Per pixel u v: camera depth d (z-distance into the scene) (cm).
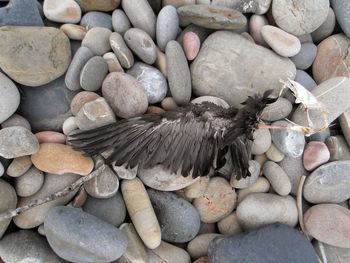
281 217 65
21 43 61
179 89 67
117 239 58
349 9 74
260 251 60
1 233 58
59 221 57
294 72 70
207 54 70
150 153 63
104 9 71
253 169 66
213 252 62
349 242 63
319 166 68
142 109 65
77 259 58
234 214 68
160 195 65
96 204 62
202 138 64
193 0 72
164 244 64
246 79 70
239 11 73
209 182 68
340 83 69
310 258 60
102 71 65
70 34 67
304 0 70
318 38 77
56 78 65
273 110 69
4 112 60
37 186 61
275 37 70
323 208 65
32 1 64
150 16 69
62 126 65
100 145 61
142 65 69
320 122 69
